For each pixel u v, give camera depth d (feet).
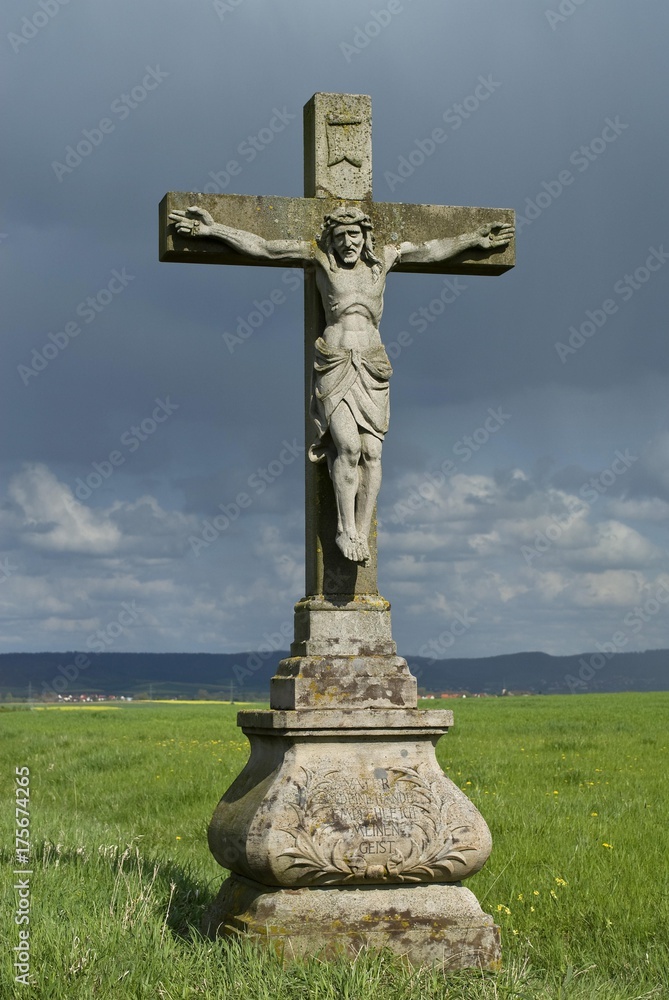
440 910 22.85
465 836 23.16
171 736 90.89
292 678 23.61
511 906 29.12
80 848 33.09
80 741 82.38
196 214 25.18
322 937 22.16
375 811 22.85
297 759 23.12
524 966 22.77
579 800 46.78
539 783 53.52
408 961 22.30
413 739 23.79
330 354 24.99
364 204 26.35
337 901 22.52
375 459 24.90
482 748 71.97
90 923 23.72
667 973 23.71
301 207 25.91
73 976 20.72
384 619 24.75
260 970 20.86
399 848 22.70
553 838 37.35
